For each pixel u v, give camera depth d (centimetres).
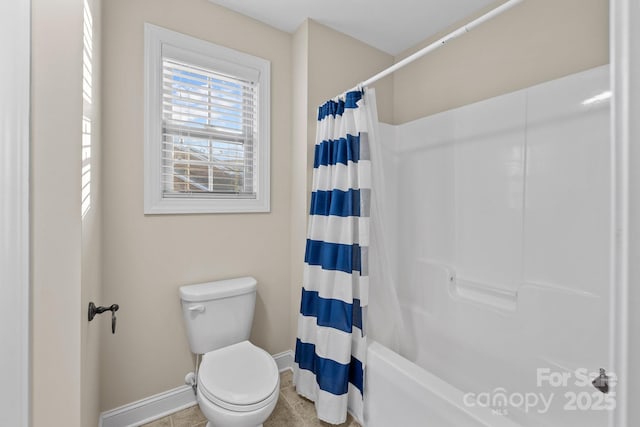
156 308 158
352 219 150
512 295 153
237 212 183
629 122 29
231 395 119
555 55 149
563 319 131
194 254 169
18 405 54
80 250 69
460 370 166
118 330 148
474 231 172
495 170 163
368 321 159
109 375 146
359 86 153
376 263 160
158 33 156
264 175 192
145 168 153
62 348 64
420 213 204
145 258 155
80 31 74
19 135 54
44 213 59
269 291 198
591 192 129
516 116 154
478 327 160
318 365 156
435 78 207
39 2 58
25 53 54
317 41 193
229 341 162
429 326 185
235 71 182
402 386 123
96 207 122
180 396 165
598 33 135
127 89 148
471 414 96
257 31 190
